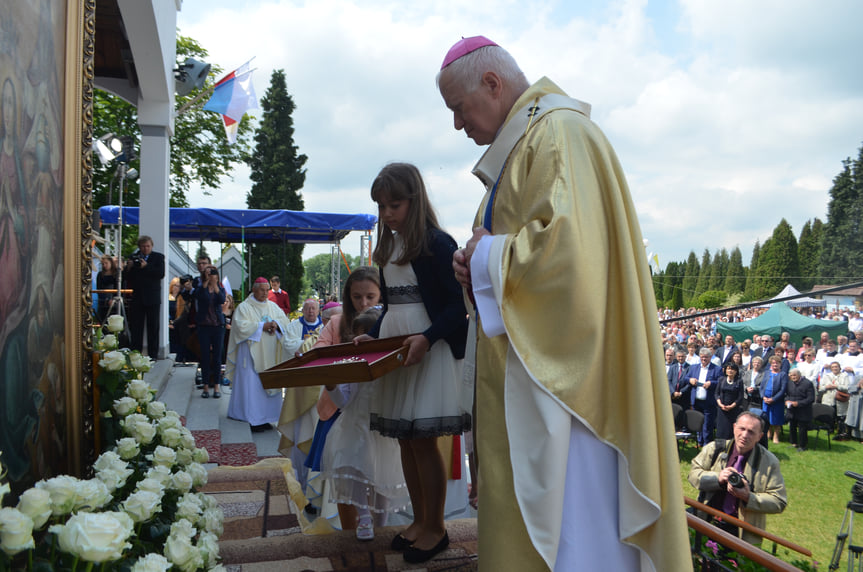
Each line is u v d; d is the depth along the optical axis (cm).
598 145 172
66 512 139
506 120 193
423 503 282
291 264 2986
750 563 385
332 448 304
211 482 473
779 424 1180
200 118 2325
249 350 759
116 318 285
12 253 184
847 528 812
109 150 779
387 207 254
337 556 280
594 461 165
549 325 163
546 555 156
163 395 814
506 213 179
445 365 256
